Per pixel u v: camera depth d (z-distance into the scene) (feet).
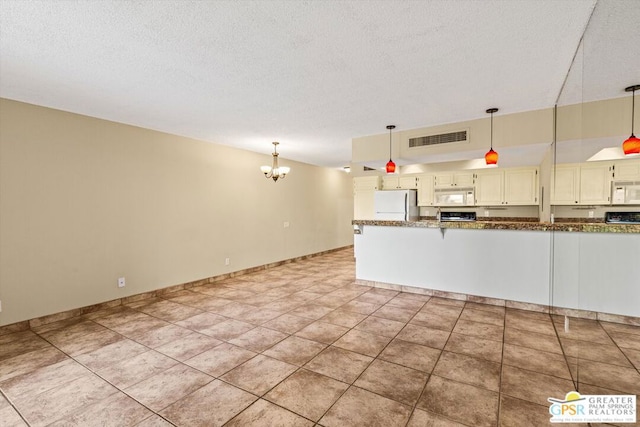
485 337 9.23
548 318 10.83
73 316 11.53
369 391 6.62
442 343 8.87
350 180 30.42
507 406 6.06
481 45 7.34
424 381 6.97
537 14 6.15
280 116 12.58
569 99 10.50
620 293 9.33
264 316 11.33
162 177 14.61
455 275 13.19
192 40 6.94
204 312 11.87
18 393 6.72
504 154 15.47
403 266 14.44
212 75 8.76
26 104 10.55
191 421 5.78
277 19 6.20
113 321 11.02
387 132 15.55
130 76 8.73
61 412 6.08
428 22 6.40
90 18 6.04
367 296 13.71
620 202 11.28
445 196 22.98
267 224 20.61
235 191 18.33
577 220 13.08
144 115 12.20
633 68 7.63
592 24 6.40
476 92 10.36
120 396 6.58
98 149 12.37
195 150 16.14
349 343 8.96
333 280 16.88
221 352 8.53
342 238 29.30
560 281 10.94
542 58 8.00
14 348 8.92
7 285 10.10
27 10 5.74
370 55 7.77
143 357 8.30
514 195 20.72
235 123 13.47
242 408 6.12
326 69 8.50
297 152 20.01
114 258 12.80
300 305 12.55
